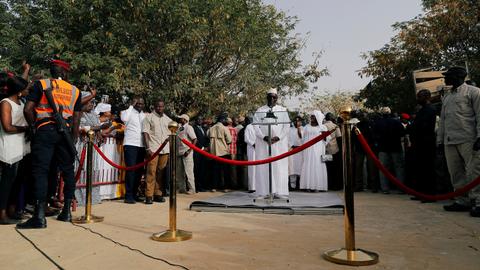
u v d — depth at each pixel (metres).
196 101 14.21
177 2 12.55
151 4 12.12
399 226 4.59
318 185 8.99
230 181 9.53
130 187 6.92
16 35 13.91
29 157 5.18
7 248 3.56
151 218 5.23
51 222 4.89
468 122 5.36
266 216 5.42
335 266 2.98
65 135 4.66
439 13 16.39
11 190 4.93
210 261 3.10
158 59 13.48
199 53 14.13
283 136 7.01
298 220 5.07
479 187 5.16
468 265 2.97
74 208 5.91
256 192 7.00
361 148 9.15
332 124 9.77
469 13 15.55
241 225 4.70
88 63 11.60
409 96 16.72
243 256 3.25
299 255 3.29
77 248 3.54
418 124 7.12
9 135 4.63
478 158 5.21
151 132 6.97
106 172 7.21
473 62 14.66
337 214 5.55
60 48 11.96
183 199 7.66
